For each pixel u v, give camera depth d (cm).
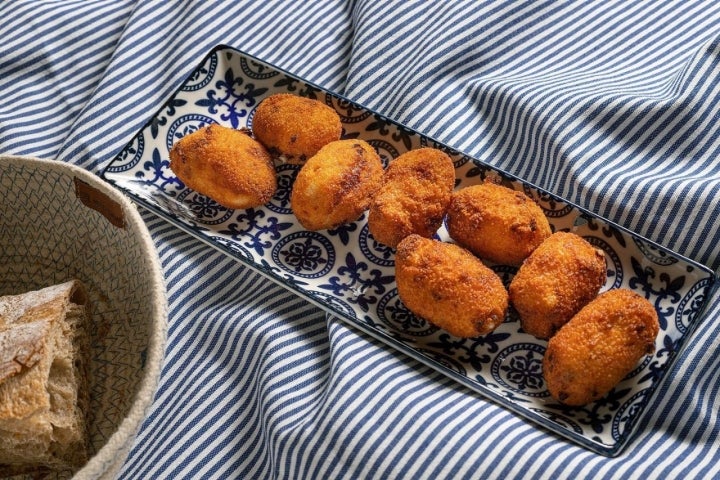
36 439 53
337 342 60
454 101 70
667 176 64
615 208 64
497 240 61
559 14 73
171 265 65
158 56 74
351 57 73
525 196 63
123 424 50
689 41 71
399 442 56
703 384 58
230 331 63
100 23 77
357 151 64
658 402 58
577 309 59
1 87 75
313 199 63
